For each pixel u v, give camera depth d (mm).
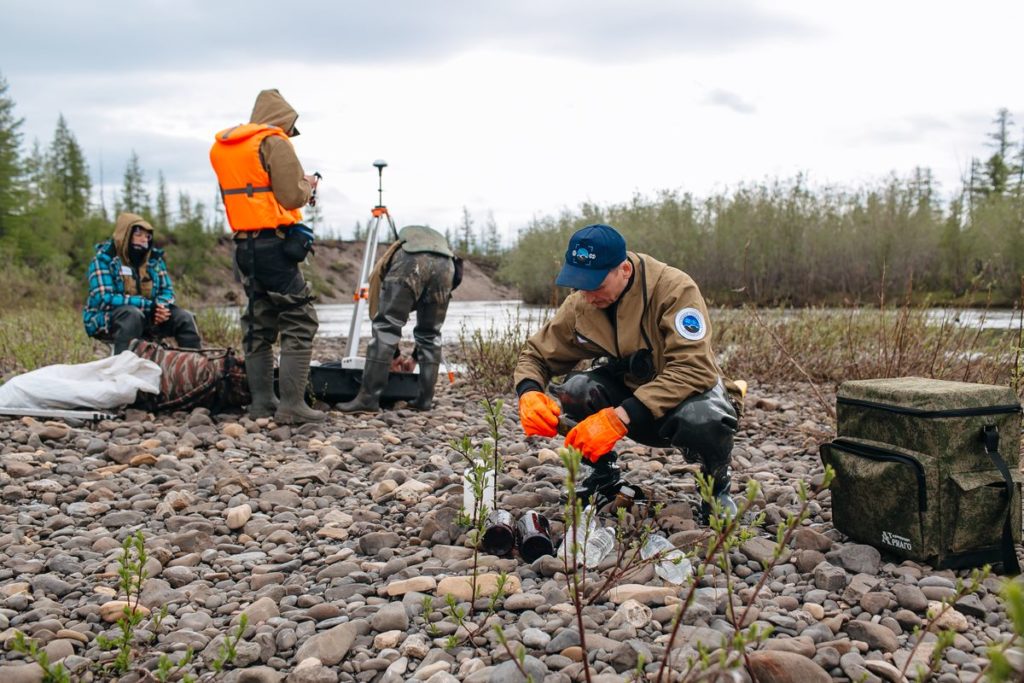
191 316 7445
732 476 4582
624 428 3221
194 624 2838
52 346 8992
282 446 5445
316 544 3654
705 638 2555
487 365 7777
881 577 3096
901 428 3156
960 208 21094
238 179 5738
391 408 6805
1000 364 6570
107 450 5031
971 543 3066
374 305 6570
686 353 3260
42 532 3758
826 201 23031
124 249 6922
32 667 2486
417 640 2678
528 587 3072
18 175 47156
